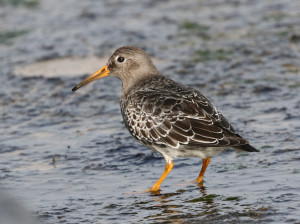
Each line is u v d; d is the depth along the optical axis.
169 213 10.52
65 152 14.16
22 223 10.52
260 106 16.58
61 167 13.27
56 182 12.44
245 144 11.19
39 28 24.66
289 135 14.31
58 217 10.56
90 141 14.80
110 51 21.84
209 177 12.34
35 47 22.55
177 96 11.92
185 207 10.77
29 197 11.60
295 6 26.34
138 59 13.48
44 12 26.70
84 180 12.52
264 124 15.21
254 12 25.78
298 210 10.15
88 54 21.64
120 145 14.42
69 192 11.88
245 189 11.43
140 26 24.47
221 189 11.58
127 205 11.06
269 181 11.70
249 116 15.87
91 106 17.41
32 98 18.16
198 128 11.41
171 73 19.61
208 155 11.83
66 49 22.19
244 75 19.17
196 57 21.00
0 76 19.95
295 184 11.41
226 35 23.08
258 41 22.23
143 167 13.20
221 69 19.80
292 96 17.22
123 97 13.50
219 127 11.41
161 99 11.92
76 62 20.97
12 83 19.38
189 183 12.11
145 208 10.86
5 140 15.06
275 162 12.75
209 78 19.05
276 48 21.42
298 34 22.55
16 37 23.75
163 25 24.55
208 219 10.07
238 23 24.41
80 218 10.48
